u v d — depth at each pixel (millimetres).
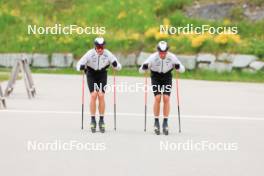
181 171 32969
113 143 41812
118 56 113500
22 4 129375
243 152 39219
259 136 45938
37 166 33938
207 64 108438
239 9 119062
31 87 71375
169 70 45062
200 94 77875
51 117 54969
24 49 117188
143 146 40781
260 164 35281
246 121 54344
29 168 33344
